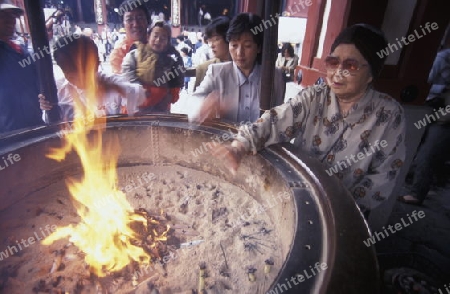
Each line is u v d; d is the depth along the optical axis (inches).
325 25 93.7
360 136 46.0
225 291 42.3
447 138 94.4
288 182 43.8
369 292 25.3
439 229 92.7
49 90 65.2
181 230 55.5
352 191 48.4
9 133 58.9
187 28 626.2
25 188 59.5
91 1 663.1
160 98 92.4
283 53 205.3
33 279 43.3
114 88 83.6
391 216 99.1
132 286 42.6
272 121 50.3
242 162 60.0
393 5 70.4
